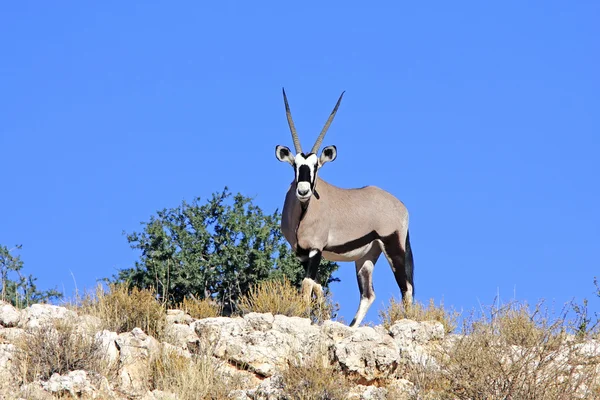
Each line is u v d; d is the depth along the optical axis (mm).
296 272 59250
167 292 52844
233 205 60438
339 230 54531
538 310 39875
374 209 56281
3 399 33406
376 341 38812
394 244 56938
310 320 42469
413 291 57938
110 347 38938
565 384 34500
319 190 54094
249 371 39656
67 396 35031
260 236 58688
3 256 58031
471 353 36219
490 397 34656
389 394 35594
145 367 38406
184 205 60344
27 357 37312
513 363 34906
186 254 57719
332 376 36500
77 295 44469
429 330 41844
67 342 37938
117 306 43188
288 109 56750
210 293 57594
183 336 41625
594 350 36906
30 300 56031
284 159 54031
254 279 57312
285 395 35719
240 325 42062
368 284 57344
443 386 35875
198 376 37156
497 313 40281
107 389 36156
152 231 58000
